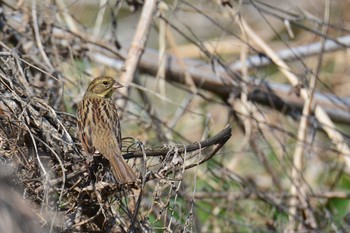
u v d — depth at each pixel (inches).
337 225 563.2
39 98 411.2
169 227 385.7
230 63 608.1
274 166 597.0
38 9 525.3
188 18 673.6
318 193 560.1
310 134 581.3
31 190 375.9
